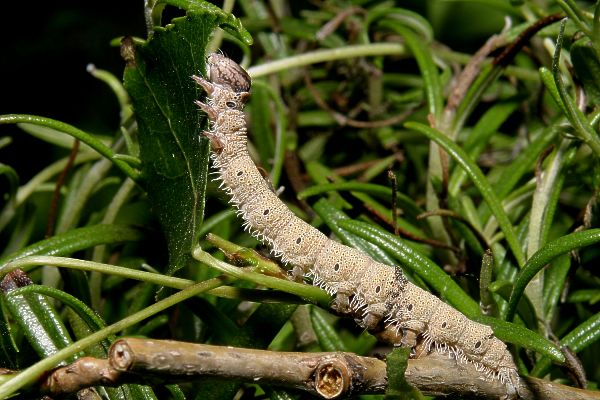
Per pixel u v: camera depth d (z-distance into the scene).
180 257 0.24
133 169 0.26
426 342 0.25
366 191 0.28
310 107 0.34
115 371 0.22
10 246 0.30
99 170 0.29
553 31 0.29
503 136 0.34
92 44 0.51
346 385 0.23
